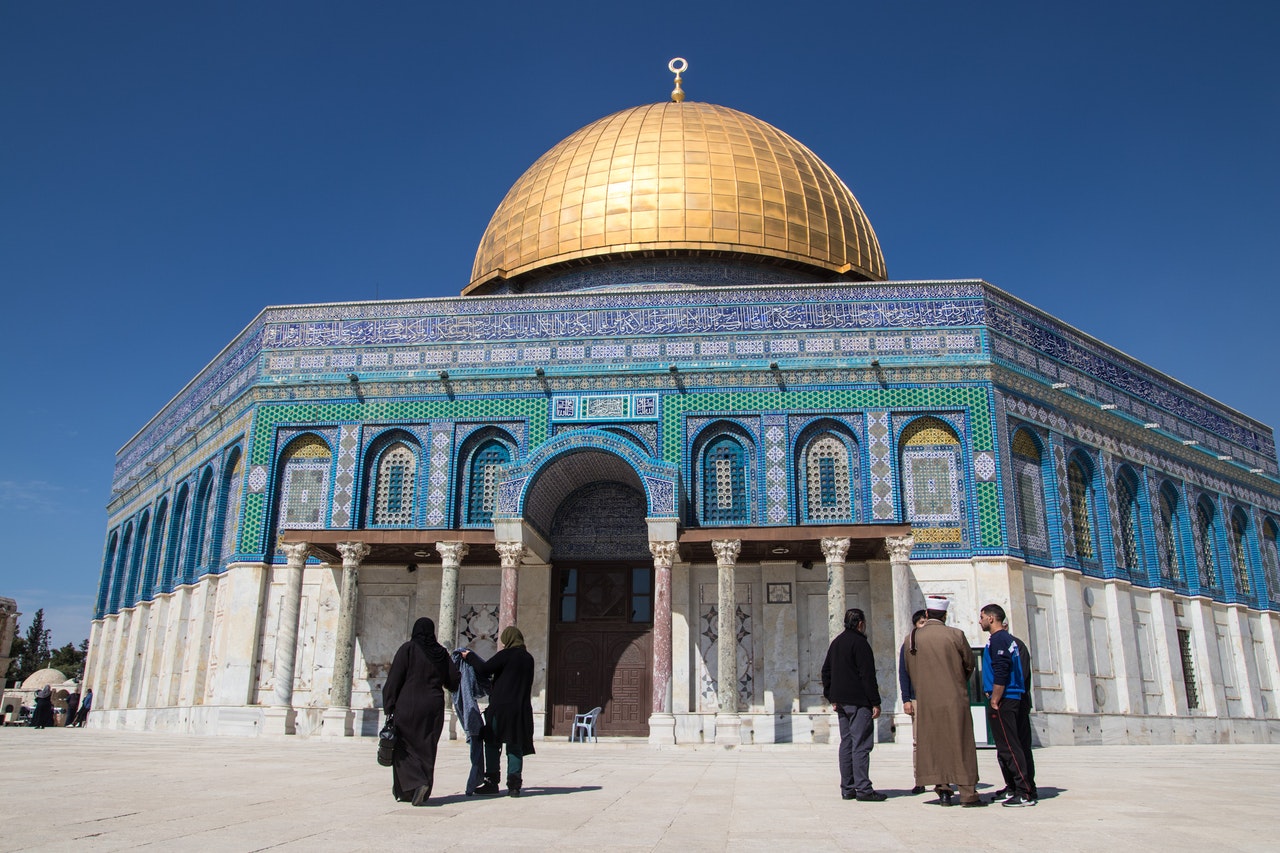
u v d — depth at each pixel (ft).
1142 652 86.89
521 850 20.56
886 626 74.02
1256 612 104.22
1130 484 91.50
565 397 80.18
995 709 29.50
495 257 99.30
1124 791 33.50
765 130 101.76
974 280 79.97
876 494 76.28
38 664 250.37
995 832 23.43
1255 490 110.42
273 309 85.35
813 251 94.12
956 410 77.51
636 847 21.03
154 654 97.40
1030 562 77.20
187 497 99.40
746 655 75.46
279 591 79.92
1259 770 44.47
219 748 57.93
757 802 29.84
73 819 24.76
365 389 82.43
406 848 20.70
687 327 80.79
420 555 78.02
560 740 72.90
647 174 93.66
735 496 77.97
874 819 25.82
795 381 78.89
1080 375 86.99
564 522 81.35
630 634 78.84
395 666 29.48
